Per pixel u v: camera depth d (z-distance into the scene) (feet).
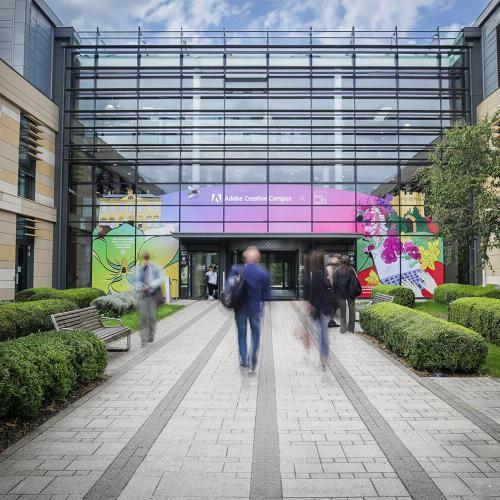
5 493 11.25
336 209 78.69
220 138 79.71
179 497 11.07
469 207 49.70
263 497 11.07
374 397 19.60
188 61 80.79
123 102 80.53
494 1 72.59
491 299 37.40
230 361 26.94
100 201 79.71
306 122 79.77
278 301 72.43
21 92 67.46
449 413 17.48
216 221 78.84
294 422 16.44
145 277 32.68
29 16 72.95
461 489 11.46
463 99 79.71
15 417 16.40
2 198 62.90
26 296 52.60
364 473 12.36
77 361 20.81
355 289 37.35
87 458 13.34
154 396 19.74
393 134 79.30
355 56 80.79
